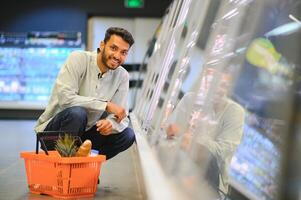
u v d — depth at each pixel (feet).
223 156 4.70
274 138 3.28
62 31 31.07
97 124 7.68
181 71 6.14
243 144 4.58
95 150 8.08
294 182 2.87
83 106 7.66
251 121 4.18
